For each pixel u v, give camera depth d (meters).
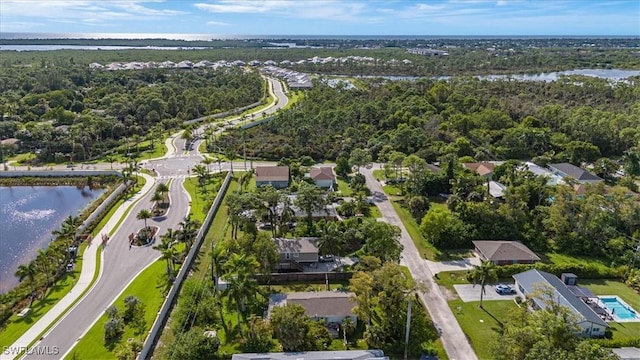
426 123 149.50
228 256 68.12
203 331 55.91
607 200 87.38
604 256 80.44
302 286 70.38
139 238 84.69
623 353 55.03
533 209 91.00
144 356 53.97
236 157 138.50
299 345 53.03
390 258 70.56
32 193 115.06
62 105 183.62
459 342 57.31
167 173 124.19
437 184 104.75
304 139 144.25
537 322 49.00
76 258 77.38
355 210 95.94
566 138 141.38
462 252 81.50
